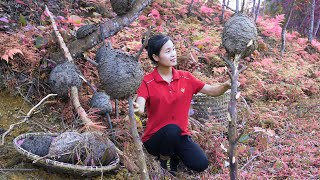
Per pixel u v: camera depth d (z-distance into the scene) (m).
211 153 2.91
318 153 3.09
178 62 4.33
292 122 3.78
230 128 2.02
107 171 2.55
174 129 2.50
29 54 3.24
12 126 2.58
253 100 4.31
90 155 2.41
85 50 3.38
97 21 4.30
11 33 3.46
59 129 2.94
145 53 4.07
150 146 2.59
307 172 2.75
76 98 2.96
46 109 3.11
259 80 4.45
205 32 5.53
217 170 2.85
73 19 3.67
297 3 7.95
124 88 1.90
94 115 2.99
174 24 5.46
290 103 4.33
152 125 2.55
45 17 3.95
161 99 2.46
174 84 2.51
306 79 5.11
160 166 2.65
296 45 6.22
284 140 3.33
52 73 3.06
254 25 2.08
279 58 5.59
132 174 2.65
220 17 6.46
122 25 3.41
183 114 2.55
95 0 4.71
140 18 4.96
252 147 3.11
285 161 2.91
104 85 1.94
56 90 3.04
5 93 3.11
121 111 3.30
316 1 8.07
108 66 1.91
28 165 2.50
